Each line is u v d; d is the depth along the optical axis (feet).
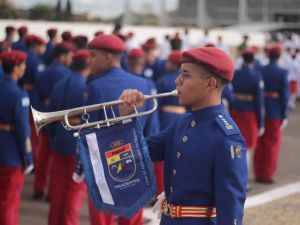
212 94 10.50
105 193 10.88
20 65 18.66
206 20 137.80
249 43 92.43
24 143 18.47
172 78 23.98
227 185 9.95
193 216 10.36
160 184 19.25
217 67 10.27
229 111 28.53
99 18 105.09
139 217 17.85
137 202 10.87
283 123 29.71
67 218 19.79
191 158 10.37
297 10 141.28
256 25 123.75
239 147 10.16
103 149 10.94
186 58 10.48
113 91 16.60
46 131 24.32
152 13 120.88
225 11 139.74
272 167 29.48
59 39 45.03
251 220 22.77
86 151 10.91
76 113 11.09
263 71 29.86
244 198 10.09
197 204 10.36
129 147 10.97
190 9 138.21
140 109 17.24
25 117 18.43
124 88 16.81
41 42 32.12
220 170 10.05
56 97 20.51
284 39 88.79
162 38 83.92
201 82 10.38
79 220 22.58
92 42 17.15
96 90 16.57
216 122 10.35
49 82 26.12
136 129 11.02
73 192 19.83
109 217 17.35
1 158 18.35
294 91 57.36
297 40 85.56
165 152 11.25
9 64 18.38
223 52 10.50
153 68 38.70
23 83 30.22
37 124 11.08
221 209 9.93
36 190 25.34
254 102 27.94
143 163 10.93
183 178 10.46
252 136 27.99
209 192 10.28
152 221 22.12
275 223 22.43
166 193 11.11
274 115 29.48
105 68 17.11
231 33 95.50
